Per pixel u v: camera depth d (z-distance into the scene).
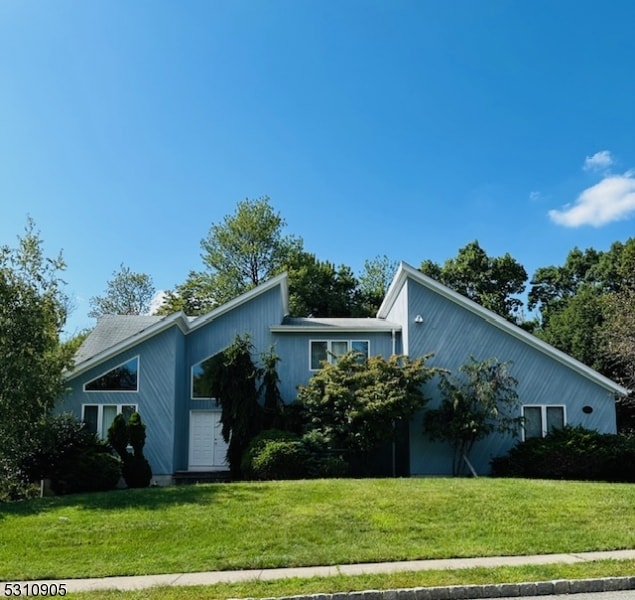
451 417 20.42
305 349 22.97
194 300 43.84
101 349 22.62
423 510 11.80
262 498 12.88
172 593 7.43
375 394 19.70
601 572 8.18
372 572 8.41
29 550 9.73
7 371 15.12
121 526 10.87
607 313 30.52
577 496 13.12
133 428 17.88
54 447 16.58
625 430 29.67
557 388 21.89
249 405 20.44
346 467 18.77
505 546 9.77
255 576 8.37
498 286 47.50
